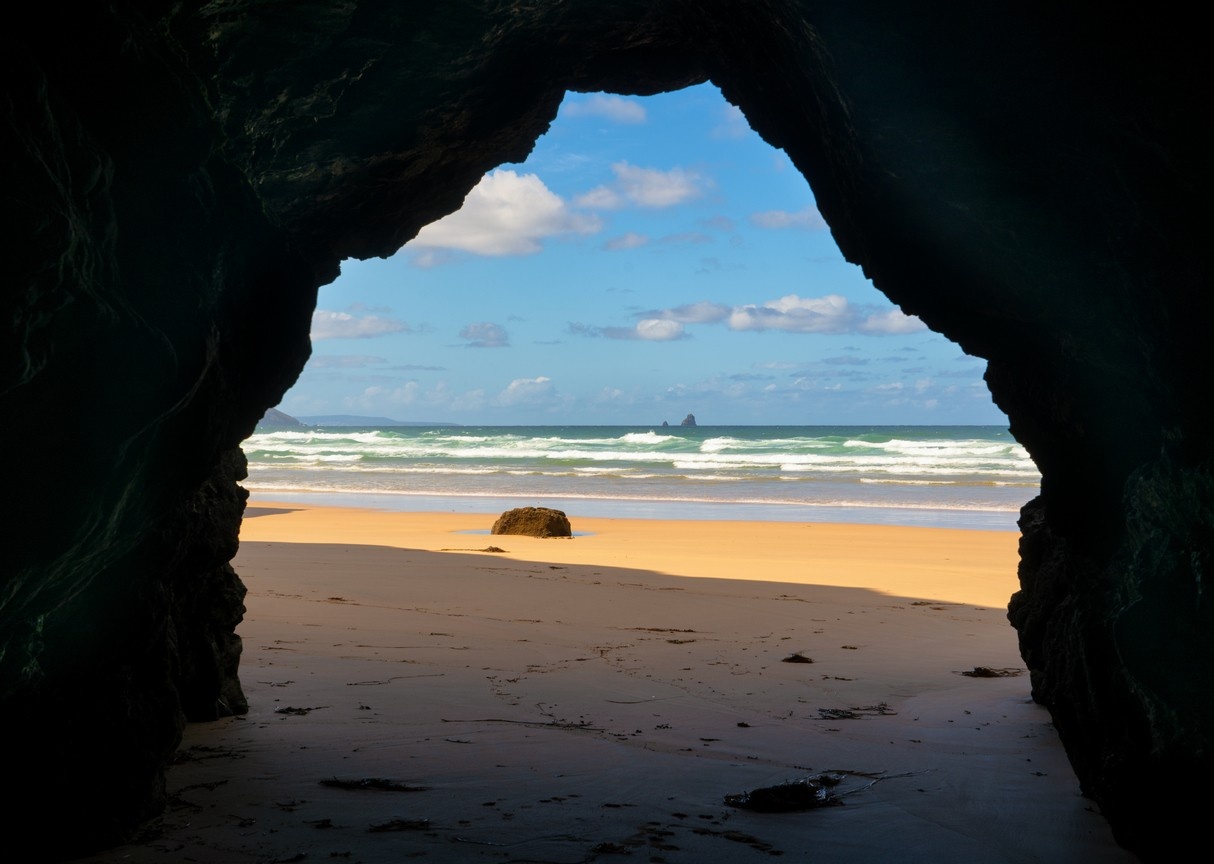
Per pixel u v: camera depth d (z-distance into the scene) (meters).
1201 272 3.61
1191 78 3.35
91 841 4.15
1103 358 4.52
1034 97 3.89
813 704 7.21
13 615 3.31
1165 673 3.80
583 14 6.33
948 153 4.35
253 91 5.50
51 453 3.07
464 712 6.71
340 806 4.80
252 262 4.71
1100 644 4.64
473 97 6.51
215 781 5.16
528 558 15.53
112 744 4.36
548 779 5.30
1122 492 4.67
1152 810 4.05
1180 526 3.81
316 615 10.26
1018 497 29.81
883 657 8.98
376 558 14.98
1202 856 3.75
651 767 5.55
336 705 6.82
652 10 6.46
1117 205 3.89
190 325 3.68
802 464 44.78
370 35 5.52
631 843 4.39
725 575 14.03
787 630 10.21
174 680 5.79
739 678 8.02
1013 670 8.49
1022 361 5.65
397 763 5.53
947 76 4.06
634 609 11.20
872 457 46.91
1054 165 4.07
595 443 62.53
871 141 4.74
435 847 4.28
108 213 3.20
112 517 3.47
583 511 26.22
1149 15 3.35
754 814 4.83
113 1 3.30
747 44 6.09
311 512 23.91
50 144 2.82
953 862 4.29
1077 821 4.79
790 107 6.20
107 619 4.27
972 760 5.83
